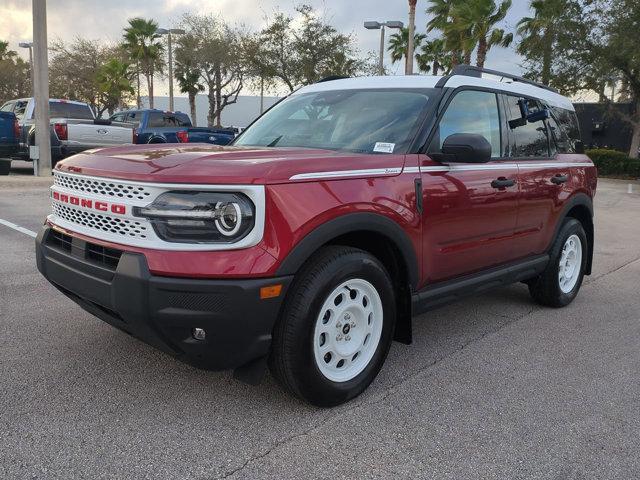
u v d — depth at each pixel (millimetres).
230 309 2719
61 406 3146
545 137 5109
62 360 3729
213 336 2777
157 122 17406
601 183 23453
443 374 3818
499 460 2814
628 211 14102
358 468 2697
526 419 3232
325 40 33344
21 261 6188
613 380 3814
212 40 37906
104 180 2990
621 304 5711
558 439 3029
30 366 3623
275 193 2801
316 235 2910
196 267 2707
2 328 4246
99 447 2773
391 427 3082
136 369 3633
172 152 3260
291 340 2939
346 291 3191
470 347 4348
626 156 26984
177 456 2729
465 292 4109
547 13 27125
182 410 3158
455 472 2703
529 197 4582
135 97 48562
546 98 5324
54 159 14359
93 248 3092
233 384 3484
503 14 26656
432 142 3721
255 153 3217
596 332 4797
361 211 3121
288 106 4582
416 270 3564
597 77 26094
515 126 4645
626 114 30031
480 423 3166
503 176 4258
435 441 2963
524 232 4633
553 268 5180
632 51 24031
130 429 2945
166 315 2730
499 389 3611
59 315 4562
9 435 2838
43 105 13656
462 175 3861
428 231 3605
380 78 4383
